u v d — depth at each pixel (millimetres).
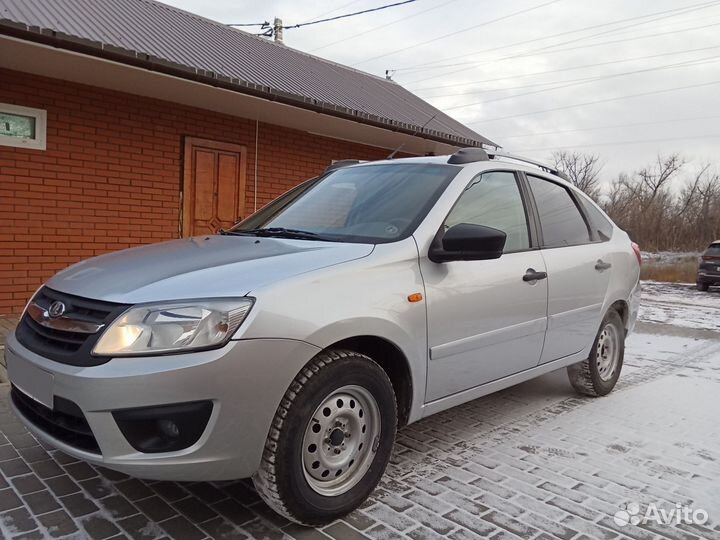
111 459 2125
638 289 4977
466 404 4387
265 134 8680
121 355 2121
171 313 2174
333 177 3930
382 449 2689
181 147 7730
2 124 6254
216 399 2129
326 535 2441
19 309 6516
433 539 2430
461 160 3494
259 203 8734
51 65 6031
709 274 16438
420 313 2795
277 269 2449
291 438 2309
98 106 6906
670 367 5895
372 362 2604
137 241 7414
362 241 2938
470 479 3031
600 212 4793
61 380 2191
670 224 35500
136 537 2373
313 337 2330
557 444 3570
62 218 6758
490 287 3219
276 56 10227
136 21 7855
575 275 3996
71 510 2576
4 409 3789
